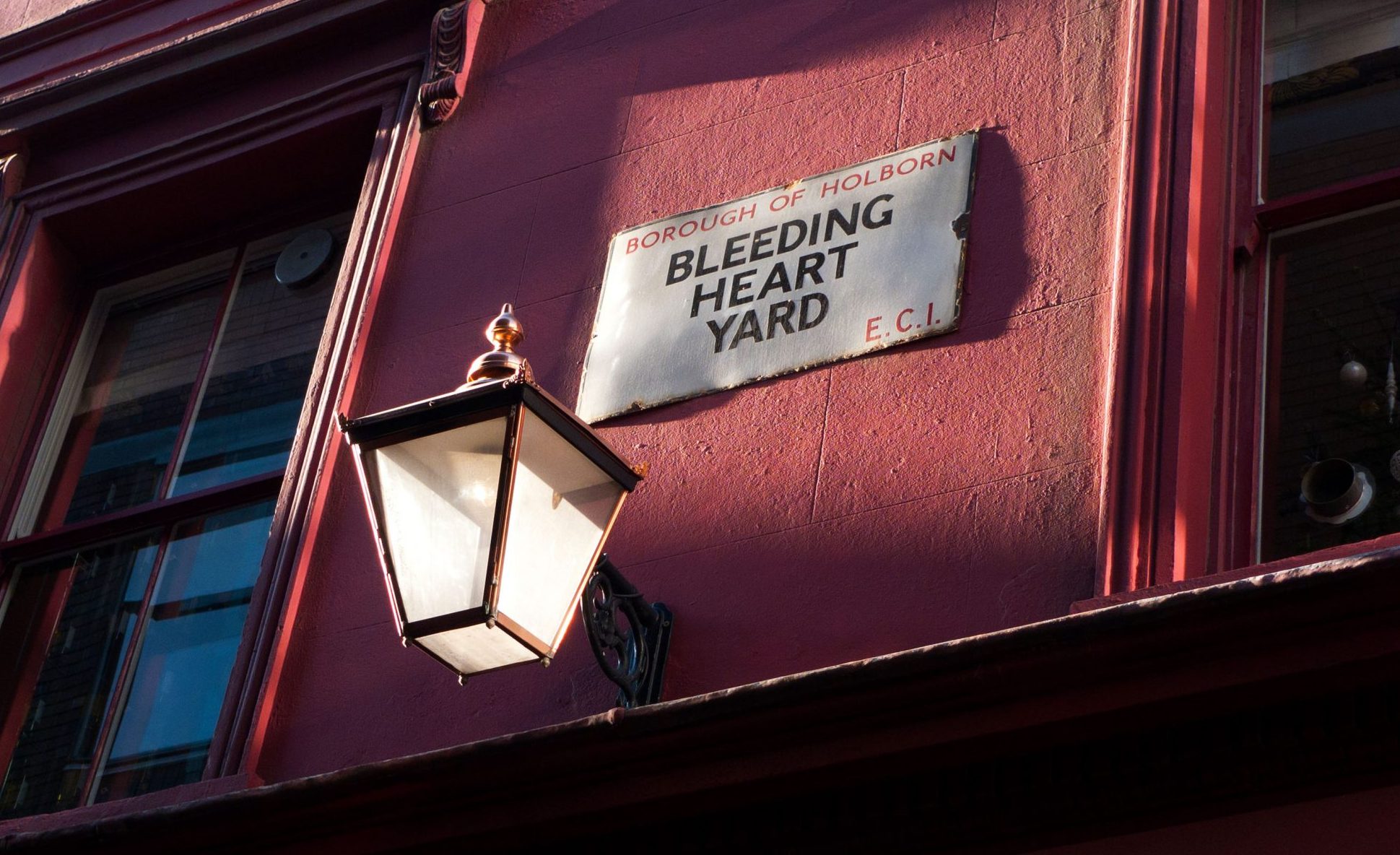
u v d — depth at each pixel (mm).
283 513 6168
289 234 7629
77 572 7094
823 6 6270
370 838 4715
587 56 6758
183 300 7754
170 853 4898
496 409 4352
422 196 6785
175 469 7211
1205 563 4750
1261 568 4227
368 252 6656
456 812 4605
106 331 7875
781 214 5816
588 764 4379
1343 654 3719
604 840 4543
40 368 7730
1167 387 4848
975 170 5539
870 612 4914
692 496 5418
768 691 4125
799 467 5285
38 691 6828
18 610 7105
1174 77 5367
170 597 6766
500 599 4227
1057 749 4055
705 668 5066
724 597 5168
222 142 7512
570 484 4492
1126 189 5191
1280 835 3865
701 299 5777
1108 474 4746
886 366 5316
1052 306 5160
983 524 4895
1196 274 5043
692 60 6453
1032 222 5348
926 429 5145
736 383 5527
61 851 4949
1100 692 3922
